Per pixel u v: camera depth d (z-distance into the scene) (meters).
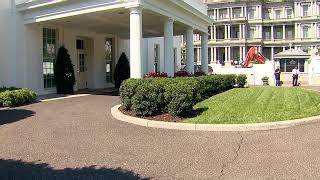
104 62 23.98
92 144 7.49
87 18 16.58
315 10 81.38
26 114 11.49
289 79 39.34
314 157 6.28
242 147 7.12
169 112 10.12
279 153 6.61
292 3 83.62
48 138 8.05
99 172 5.65
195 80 12.37
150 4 14.46
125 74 23.52
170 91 10.13
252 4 83.62
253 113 10.29
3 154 6.74
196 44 80.06
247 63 36.56
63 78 18.72
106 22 18.33
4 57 16.33
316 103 12.55
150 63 28.00
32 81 17.56
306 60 43.56
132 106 10.45
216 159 6.33
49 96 17.20
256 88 19.97
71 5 15.23
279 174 5.45
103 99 15.73
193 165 6.00
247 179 5.27
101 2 14.28
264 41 84.50
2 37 16.27
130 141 7.74
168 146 7.29
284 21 83.69
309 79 32.38
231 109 10.99
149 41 27.84
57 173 5.60
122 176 5.45
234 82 22.06
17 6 16.75
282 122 8.99
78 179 5.32
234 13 84.38
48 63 18.94
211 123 9.10
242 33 82.62
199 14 21.12
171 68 17.08
